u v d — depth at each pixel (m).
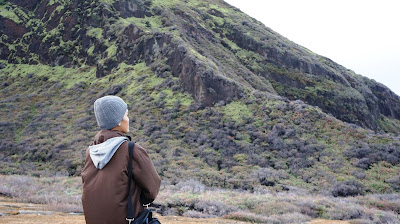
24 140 41.62
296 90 72.19
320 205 18.00
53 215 10.13
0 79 69.69
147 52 59.53
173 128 41.69
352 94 76.00
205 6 94.44
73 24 75.19
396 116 90.69
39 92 62.00
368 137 39.25
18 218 8.96
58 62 71.12
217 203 16.94
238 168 32.59
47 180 23.58
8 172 31.08
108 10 71.56
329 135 39.47
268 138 38.41
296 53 81.56
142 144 37.78
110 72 61.97
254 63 74.69
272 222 13.76
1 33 80.00
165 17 71.00
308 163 33.81
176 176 29.41
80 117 48.59
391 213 17.52
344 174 31.83
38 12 84.38
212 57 63.53
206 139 38.75
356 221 14.62
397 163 34.09
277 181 29.98
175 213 15.30
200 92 46.66
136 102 49.22
